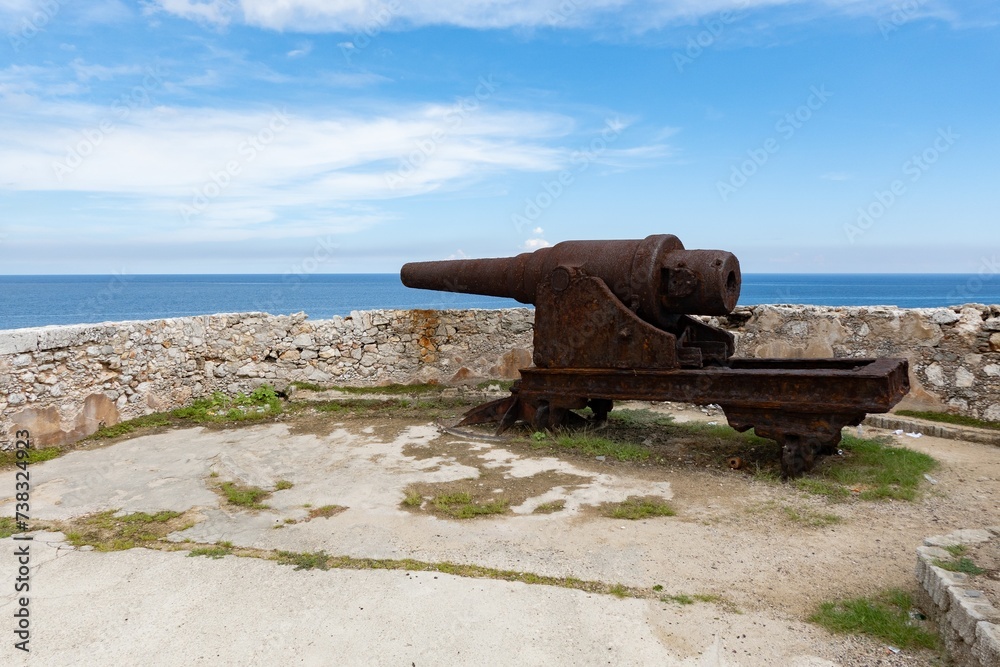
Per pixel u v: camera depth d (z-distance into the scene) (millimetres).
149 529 4484
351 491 5254
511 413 7125
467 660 2895
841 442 6301
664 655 2910
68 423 6910
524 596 3438
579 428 7051
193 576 3729
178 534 4379
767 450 6207
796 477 5363
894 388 5199
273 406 8602
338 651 2973
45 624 3219
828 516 4520
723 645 2977
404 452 6465
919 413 7344
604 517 4578
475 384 9367
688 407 8352
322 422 7906
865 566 3738
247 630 3152
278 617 3266
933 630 3018
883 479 5211
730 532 4270
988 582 2939
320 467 5996
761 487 5199
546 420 6855
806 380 5234
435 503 4883
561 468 5816
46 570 3832
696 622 3166
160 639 3082
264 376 8984
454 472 5742
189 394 8516
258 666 2869
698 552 3963
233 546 4160
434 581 3617
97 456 6477
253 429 7598
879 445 6180
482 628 3141
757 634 3059
